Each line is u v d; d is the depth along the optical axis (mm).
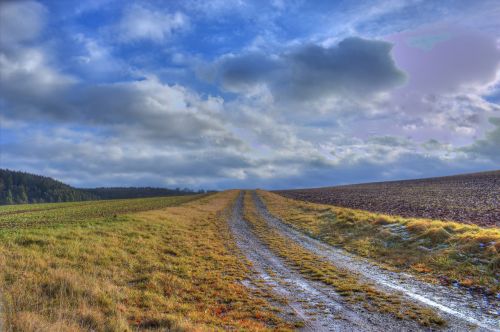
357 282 14242
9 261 13180
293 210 50312
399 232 23203
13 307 9234
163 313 10617
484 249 16109
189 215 42719
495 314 10227
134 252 18844
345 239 24969
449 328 9297
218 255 20469
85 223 26844
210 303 12148
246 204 68125
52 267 13852
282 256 20438
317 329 9508
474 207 37938
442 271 15125
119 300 11461
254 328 9422
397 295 12344
